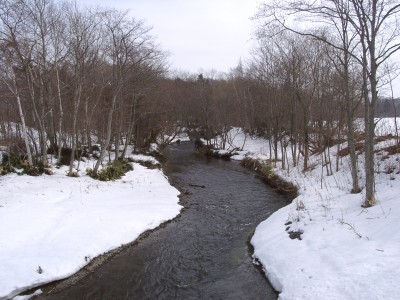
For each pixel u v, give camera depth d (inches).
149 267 420.5
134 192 708.0
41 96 713.0
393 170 574.2
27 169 678.5
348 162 723.4
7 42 638.5
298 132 1019.9
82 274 392.8
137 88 903.7
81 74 725.9
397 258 293.9
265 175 964.6
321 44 745.0
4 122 792.9
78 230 466.0
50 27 748.0
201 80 2146.9
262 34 751.1
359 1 403.9
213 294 359.9
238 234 526.6
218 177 1004.6
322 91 836.0
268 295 342.3
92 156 991.6
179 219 594.6
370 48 416.5
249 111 1696.6
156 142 1462.8
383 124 851.4
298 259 356.2
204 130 1824.6
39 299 343.6
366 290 268.5
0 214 456.4
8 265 363.6
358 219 403.2
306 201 552.1
